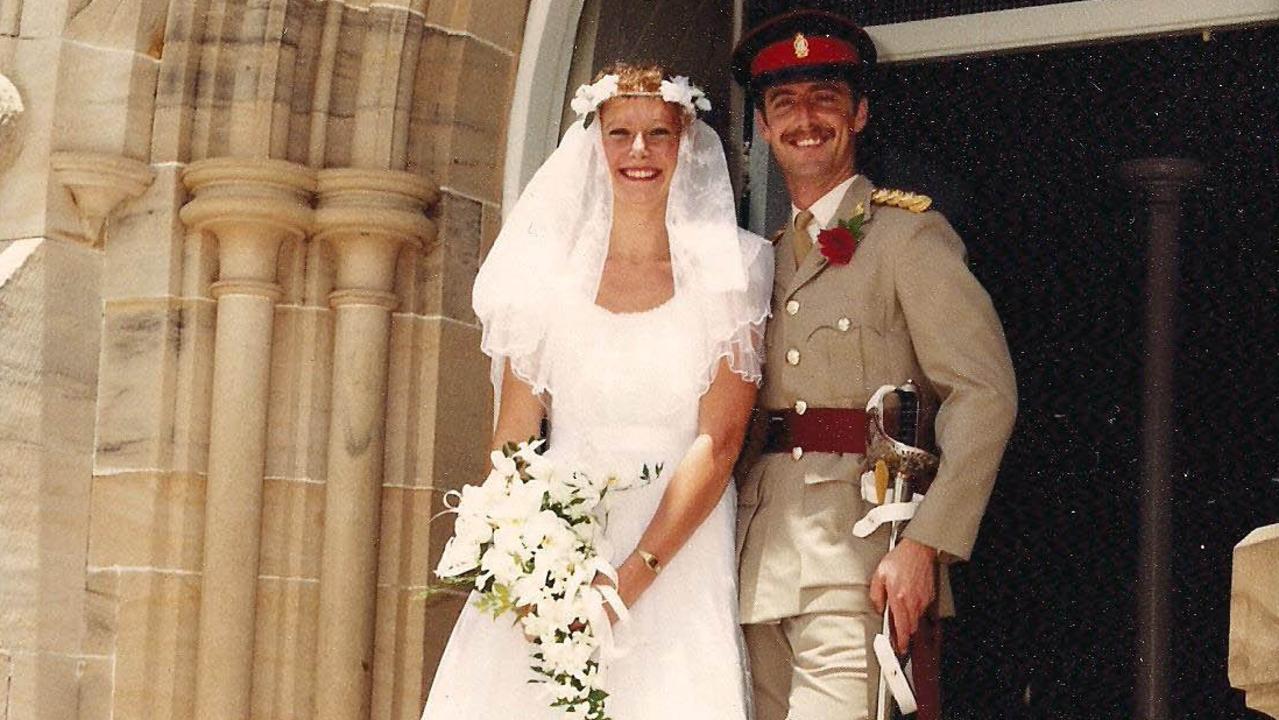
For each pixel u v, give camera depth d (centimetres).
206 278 481
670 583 404
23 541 463
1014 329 534
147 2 483
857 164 557
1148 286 521
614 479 394
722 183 421
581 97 423
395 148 486
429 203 492
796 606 397
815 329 409
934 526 388
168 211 480
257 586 475
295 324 483
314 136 484
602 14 523
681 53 547
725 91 561
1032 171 539
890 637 387
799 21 435
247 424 473
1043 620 521
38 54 482
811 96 430
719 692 399
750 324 411
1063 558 521
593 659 397
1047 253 534
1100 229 529
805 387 409
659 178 420
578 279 419
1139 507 514
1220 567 505
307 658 475
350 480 476
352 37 489
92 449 478
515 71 510
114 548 474
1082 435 523
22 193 477
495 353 421
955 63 551
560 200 425
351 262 482
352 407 479
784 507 405
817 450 405
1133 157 527
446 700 409
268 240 477
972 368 398
